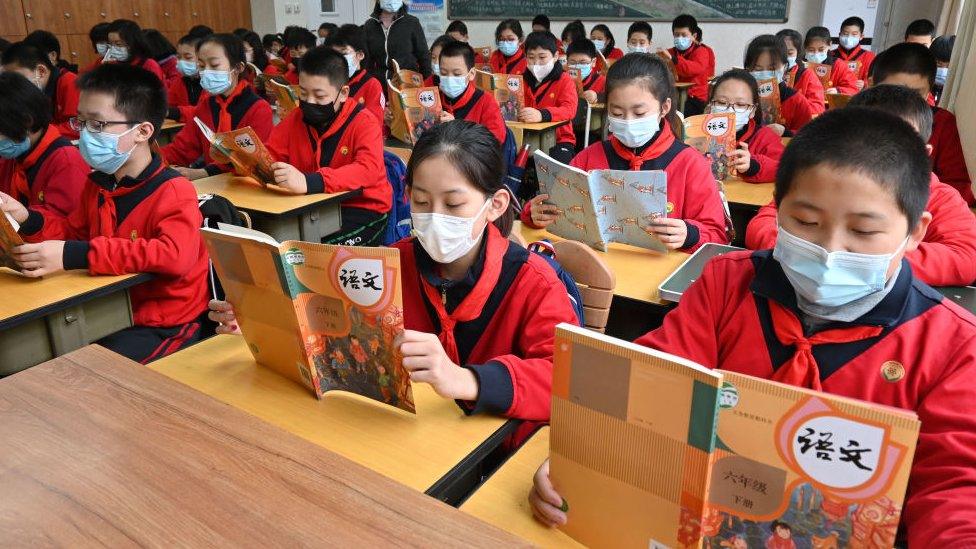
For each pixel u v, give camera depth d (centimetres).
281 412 109
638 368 67
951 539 71
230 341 137
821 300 90
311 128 303
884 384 91
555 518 81
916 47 241
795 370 95
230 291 116
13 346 164
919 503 79
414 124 397
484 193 122
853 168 80
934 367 89
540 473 83
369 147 295
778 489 65
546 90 487
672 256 195
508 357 112
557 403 76
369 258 95
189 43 461
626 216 191
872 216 81
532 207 209
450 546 60
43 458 73
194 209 192
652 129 215
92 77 182
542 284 124
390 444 100
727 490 68
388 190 308
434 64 605
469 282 124
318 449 74
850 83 577
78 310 174
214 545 59
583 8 828
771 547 67
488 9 875
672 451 68
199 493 67
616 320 187
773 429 64
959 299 151
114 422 80
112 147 184
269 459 73
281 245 101
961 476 78
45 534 61
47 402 85
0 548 59
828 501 64
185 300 196
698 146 266
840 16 705
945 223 164
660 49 738
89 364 96
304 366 112
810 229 86
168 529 62
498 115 399
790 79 459
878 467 60
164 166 197
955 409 85
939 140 269
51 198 224
